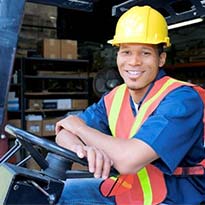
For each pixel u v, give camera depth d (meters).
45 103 5.88
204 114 1.29
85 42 7.74
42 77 5.85
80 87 6.41
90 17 7.06
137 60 1.31
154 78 1.36
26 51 5.94
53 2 2.13
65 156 1.14
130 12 1.35
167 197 1.29
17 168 1.12
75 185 1.53
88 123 1.56
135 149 1.11
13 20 1.35
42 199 1.09
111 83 5.80
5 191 1.05
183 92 1.25
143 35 1.29
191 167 1.32
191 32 7.43
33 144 1.18
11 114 5.57
